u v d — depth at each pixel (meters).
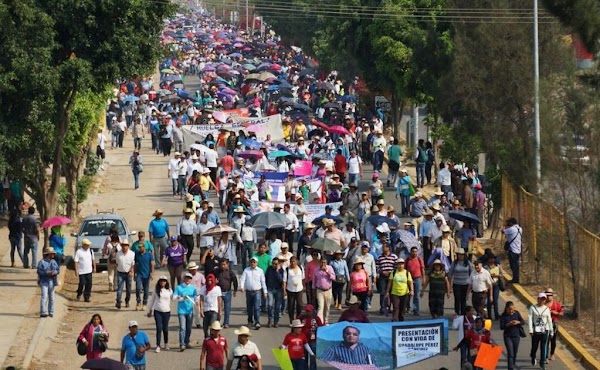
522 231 80.25
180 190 111.38
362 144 127.62
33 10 72.25
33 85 72.12
